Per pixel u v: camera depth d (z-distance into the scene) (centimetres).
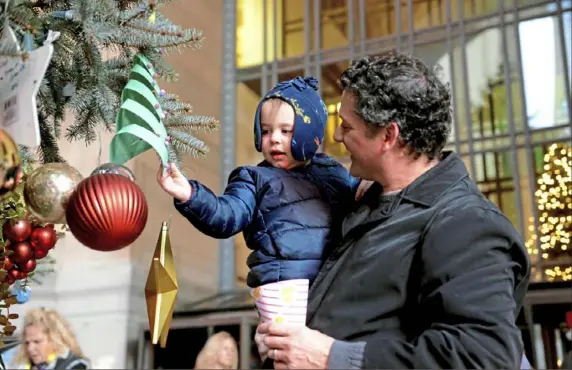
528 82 778
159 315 134
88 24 149
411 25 834
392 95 132
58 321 366
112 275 650
